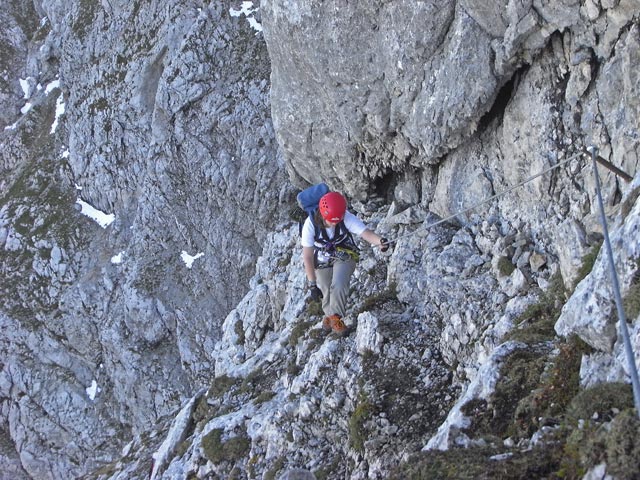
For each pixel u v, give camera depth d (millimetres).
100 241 36188
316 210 7750
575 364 5703
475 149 10680
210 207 32344
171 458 11609
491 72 9539
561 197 8938
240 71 32094
